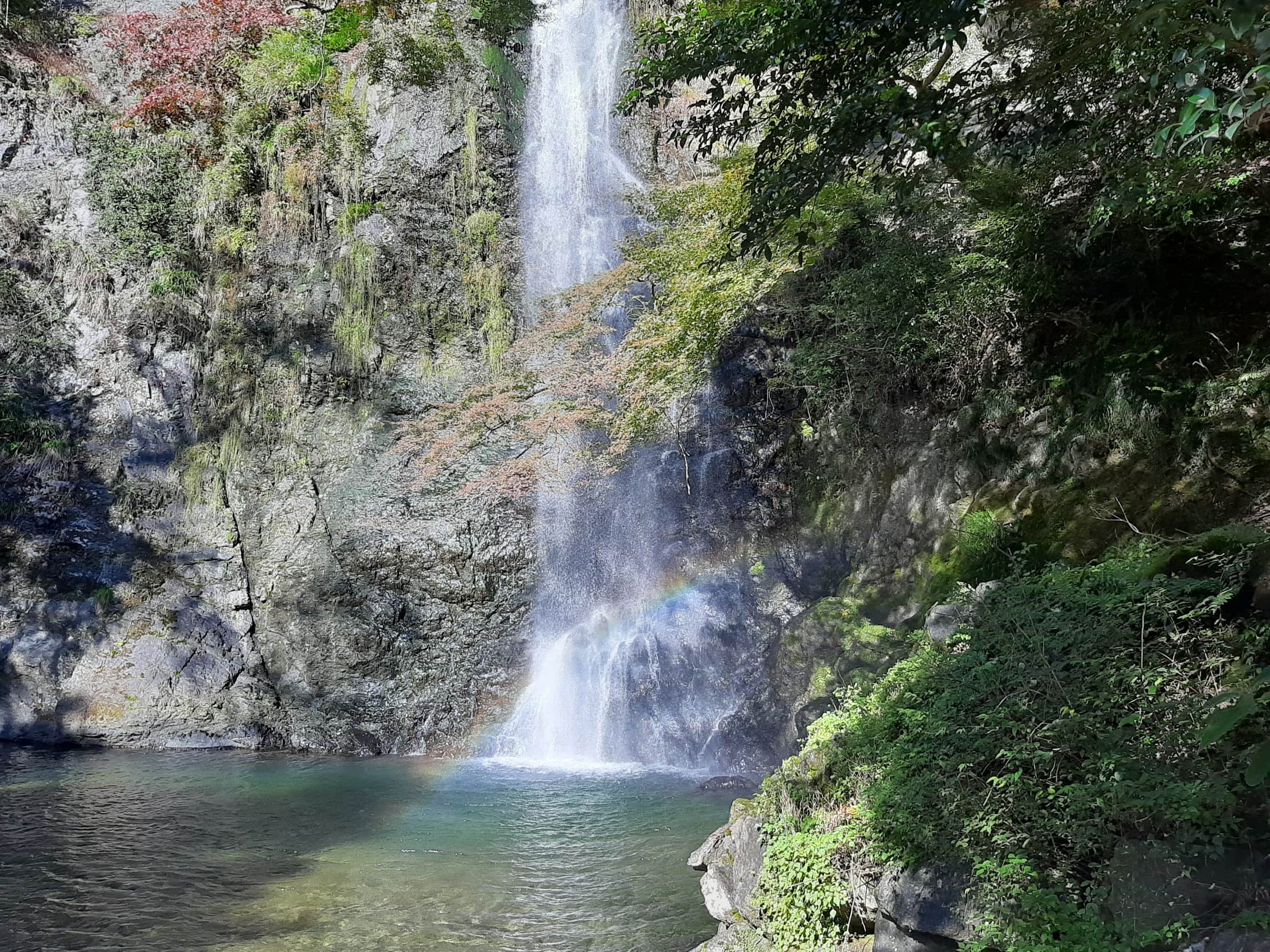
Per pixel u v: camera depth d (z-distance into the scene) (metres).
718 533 15.44
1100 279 10.12
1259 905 3.62
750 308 14.54
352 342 17.98
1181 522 7.59
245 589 16.16
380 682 15.38
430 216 19.19
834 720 6.25
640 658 14.81
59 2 21.08
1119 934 3.80
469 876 7.74
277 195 18.89
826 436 14.52
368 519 16.45
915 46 7.81
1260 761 2.77
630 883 7.52
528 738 15.08
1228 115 3.71
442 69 19.72
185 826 9.55
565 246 19.88
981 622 5.98
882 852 4.88
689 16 7.66
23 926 6.59
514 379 15.96
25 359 17.42
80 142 19.23
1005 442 10.47
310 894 7.28
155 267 18.27
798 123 6.52
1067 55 6.10
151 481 16.88
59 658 15.09
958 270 11.09
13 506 16.14
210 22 19.67
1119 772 4.16
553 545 16.42
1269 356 8.05
